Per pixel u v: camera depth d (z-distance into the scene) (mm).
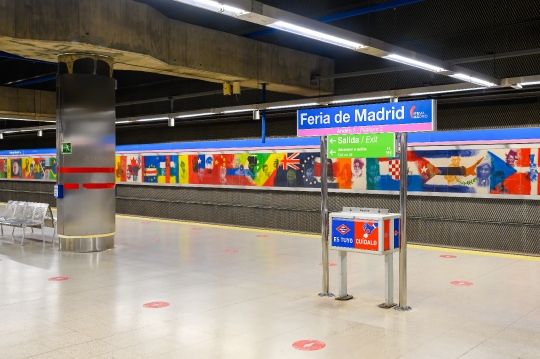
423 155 11164
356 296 6797
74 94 9953
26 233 13508
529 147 9844
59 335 5254
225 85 11172
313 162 13008
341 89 12656
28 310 6164
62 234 10242
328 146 6754
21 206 12266
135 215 17875
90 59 9984
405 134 6172
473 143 10492
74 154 10070
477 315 5918
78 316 5914
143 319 5785
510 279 7762
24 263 9164
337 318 5812
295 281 7676
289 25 5508
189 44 9641
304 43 12484
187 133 17062
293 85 11680
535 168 9789
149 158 17219
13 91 15172
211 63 10008
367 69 12188
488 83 8898
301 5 10656
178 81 16453
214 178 15258
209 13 11859
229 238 12336
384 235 6129
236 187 14695
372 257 9625
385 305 6270
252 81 11008
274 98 14180
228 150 14836
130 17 8445
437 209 11062
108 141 10375
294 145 13344
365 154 6402
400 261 6195
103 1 8141
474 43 10430
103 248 10547
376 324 5590
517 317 5836
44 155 21438
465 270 8438
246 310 6133
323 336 5199
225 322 5668
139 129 18750
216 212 15281
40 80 16422
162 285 7441
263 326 5523
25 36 7703
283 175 13602
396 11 11344
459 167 10695
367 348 4852
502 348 4852
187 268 8688
